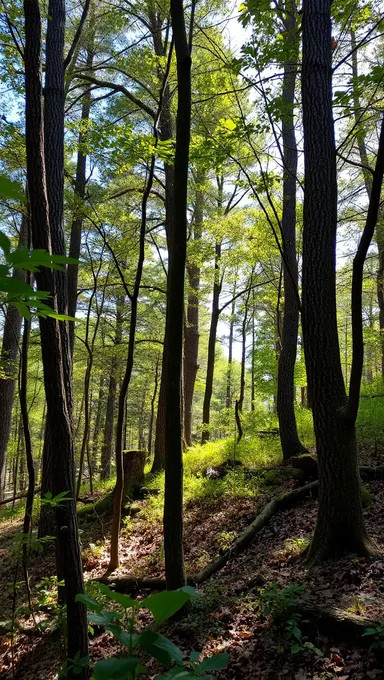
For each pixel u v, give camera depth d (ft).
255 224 37.19
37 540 13.56
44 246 11.68
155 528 26.66
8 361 37.73
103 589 3.26
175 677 2.92
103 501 32.19
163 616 3.04
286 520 21.91
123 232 35.04
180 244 14.96
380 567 14.55
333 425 16.30
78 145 23.67
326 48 17.06
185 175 14.78
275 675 11.55
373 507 20.13
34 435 88.02
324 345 16.56
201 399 119.75
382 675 10.42
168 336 15.29
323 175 16.79
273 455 32.42
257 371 47.52
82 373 59.31
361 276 13.76
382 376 48.24
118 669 2.84
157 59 28.55
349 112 19.57
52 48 19.06
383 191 42.32
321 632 12.24
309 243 16.87
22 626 18.10
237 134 19.33
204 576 18.78
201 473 32.78
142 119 40.14
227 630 14.05
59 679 11.10
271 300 50.11
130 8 31.65
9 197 2.93
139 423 97.45
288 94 28.60
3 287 3.03
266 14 18.61
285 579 15.72
